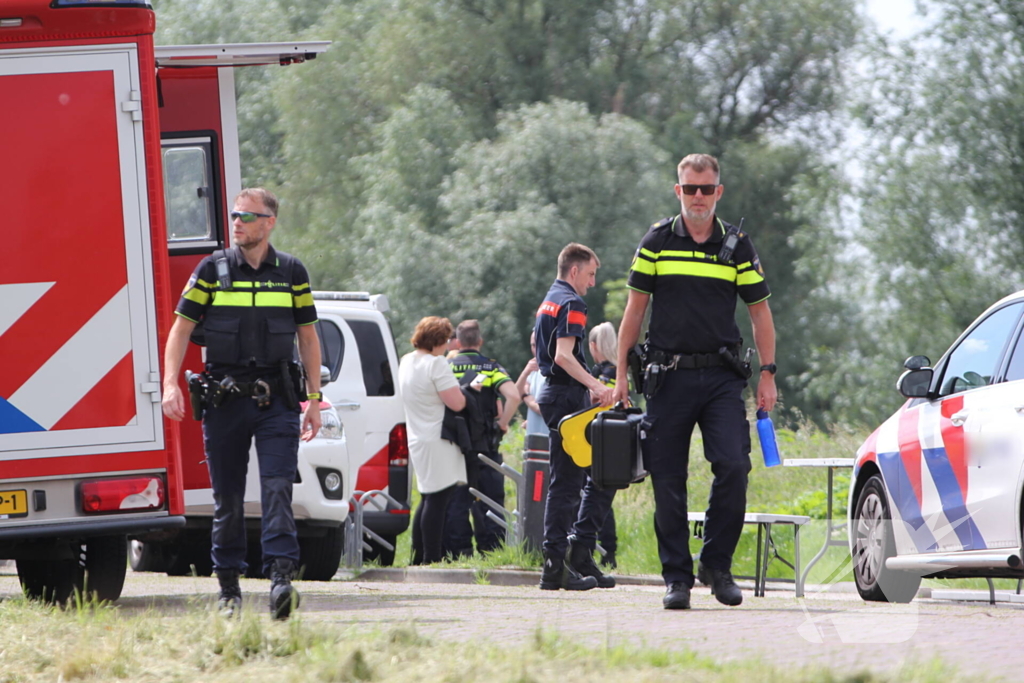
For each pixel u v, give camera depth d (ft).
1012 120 279.08
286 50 100.83
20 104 77.71
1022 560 77.41
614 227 340.18
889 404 292.61
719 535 75.77
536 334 95.71
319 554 113.09
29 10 77.36
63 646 61.72
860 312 391.65
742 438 75.15
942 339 285.02
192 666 56.39
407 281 338.54
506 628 64.69
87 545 86.07
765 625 64.03
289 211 393.70
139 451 78.89
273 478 69.56
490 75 384.27
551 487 96.58
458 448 127.13
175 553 133.08
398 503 142.51
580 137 341.21
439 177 360.07
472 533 135.13
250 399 70.18
